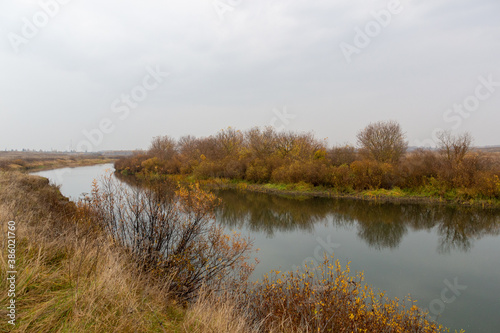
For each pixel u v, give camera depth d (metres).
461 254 10.17
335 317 4.72
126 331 2.56
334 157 29.16
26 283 2.66
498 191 17.05
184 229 5.30
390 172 21.91
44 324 2.28
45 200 7.53
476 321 6.13
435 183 19.86
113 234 4.89
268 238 11.77
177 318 3.40
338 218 15.52
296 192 23.52
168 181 6.44
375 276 8.31
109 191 5.54
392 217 15.55
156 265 4.59
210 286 4.94
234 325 3.36
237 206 18.48
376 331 4.67
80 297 2.64
